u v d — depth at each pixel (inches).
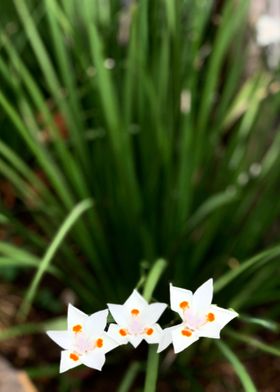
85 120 49.6
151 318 27.4
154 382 31.3
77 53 43.1
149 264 44.4
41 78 50.8
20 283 51.6
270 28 43.9
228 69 54.2
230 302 44.8
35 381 45.3
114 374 46.1
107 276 46.8
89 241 44.0
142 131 45.3
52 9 40.1
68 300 49.7
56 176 42.0
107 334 27.2
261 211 46.6
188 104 43.8
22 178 52.8
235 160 48.0
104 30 44.5
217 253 47.9
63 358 27.0
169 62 42.8
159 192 46.8
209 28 47.6
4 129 50.3
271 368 47.0
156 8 41.1
